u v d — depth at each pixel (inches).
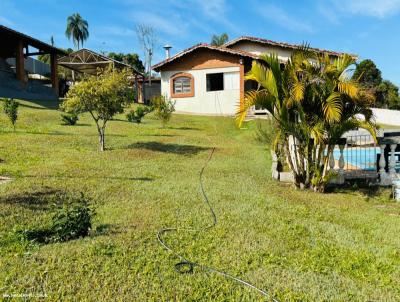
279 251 170.1
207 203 243.4
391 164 326.6
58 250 160.4
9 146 396.8
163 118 679.7
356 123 278.8
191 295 130.0
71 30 2785.4
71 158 370.3
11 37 868.0
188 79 963.3
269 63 285.1
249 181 320.2
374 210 251.4
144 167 351.6
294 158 329.4
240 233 190.4
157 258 156.6
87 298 126.0
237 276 145.1
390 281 146.1
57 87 1037.8
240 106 291.3
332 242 184.7
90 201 236.4
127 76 446.0
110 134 544.1
